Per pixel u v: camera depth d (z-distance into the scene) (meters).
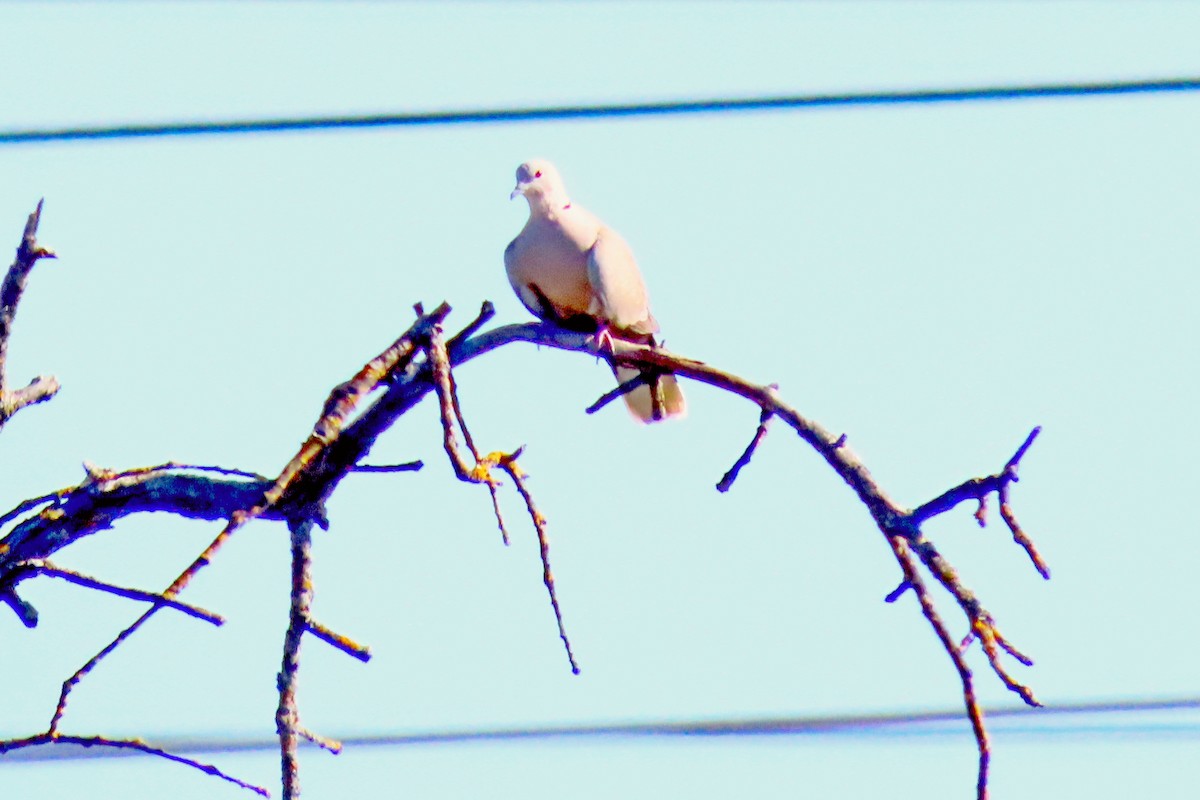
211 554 8.02
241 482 9.59
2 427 9.66
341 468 9.38
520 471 8.91
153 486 9.61
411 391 9.27
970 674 7.65
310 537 9.42
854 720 13.27
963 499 7.98
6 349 9.47
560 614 8.92
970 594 7.89
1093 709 13.74
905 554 8.02
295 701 9.17
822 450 8.53
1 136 14.01
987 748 7.50
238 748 13.02
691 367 9.02
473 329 9.38
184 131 14.21
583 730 13.80
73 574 9.34
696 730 13.27
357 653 9.26
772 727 13.61
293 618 9.24
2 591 9.36
